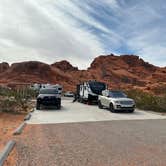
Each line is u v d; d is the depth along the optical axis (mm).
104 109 24859
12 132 10992
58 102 24250
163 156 7152
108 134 10742
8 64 172750
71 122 15031
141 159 6840
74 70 198125
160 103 24094
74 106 28641
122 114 20359
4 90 31953
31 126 13172
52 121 15461
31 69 142500
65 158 6910
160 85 75375
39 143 8828
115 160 6727
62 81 145625
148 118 17547
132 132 11297
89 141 9242
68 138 9797
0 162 6312
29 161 6609
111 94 23609
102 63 199000
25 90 38250
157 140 9453
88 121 15562
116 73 181375
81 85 36000
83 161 6633
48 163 6441
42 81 134500
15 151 7641
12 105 20969
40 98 23891
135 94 29812
